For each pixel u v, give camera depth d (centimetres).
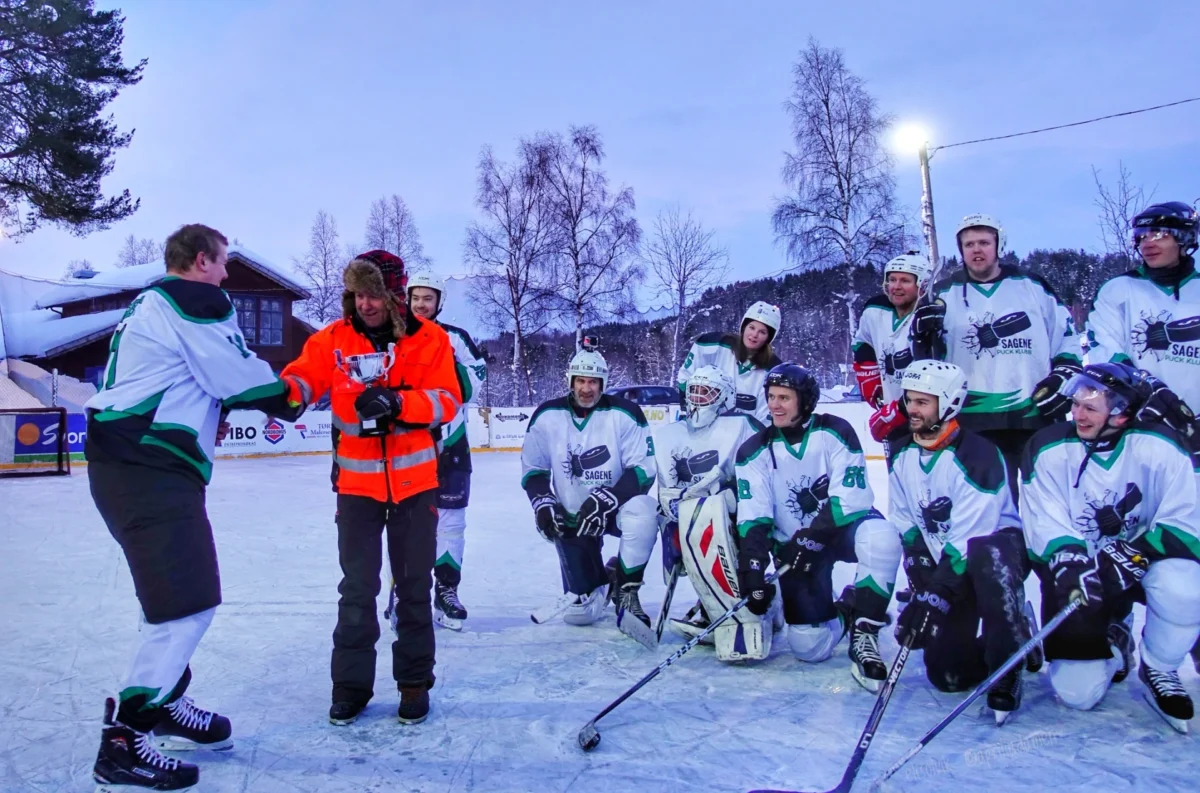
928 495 329
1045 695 324
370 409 283
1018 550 312
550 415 433
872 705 313
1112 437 306
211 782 248
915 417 327
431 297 450
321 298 3781
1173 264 358
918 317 388
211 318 260
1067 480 312
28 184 2030
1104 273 1662
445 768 258
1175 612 284
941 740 279
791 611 365
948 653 319
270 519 796
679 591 511
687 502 370
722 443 404
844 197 2433
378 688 336
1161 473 299
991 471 319
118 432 247
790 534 381
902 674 350
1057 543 302
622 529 399
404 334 312
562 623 435
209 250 268
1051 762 261
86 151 2031
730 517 392
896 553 339
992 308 394
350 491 304
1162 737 281
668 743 277
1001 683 294
